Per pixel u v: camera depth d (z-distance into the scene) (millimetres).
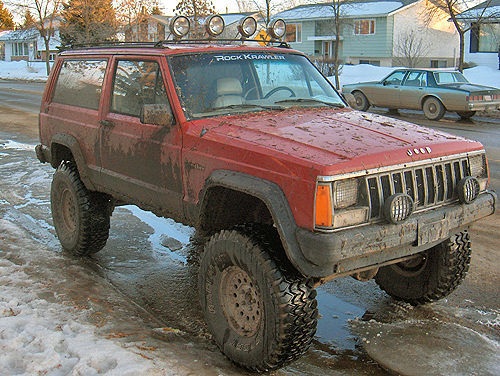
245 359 3164
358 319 3980
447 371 3201
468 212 3439
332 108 4332
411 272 4117
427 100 16094
